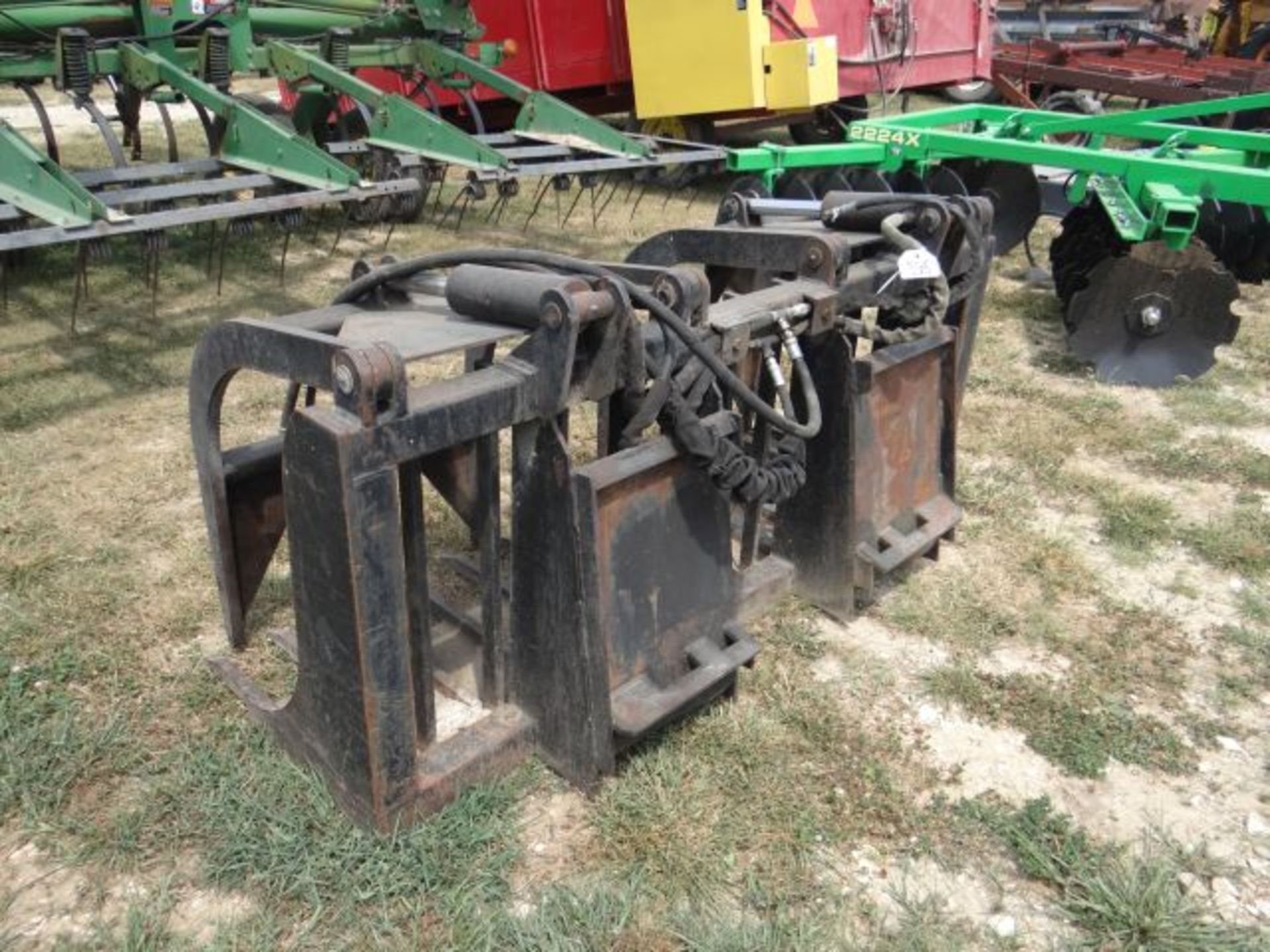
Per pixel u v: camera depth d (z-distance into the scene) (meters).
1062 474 3.92
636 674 2.35
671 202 8.16
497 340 2.09
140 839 2.14
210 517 2.53
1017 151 5.39
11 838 2.15
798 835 2.21
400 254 6.53
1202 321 4.61
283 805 2.19
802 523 2.99
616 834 2.19
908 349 2.99
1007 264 6.73
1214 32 12.32
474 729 2.32
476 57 8.35
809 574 3.02
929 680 2.73
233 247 6.48
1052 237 7.23
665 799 2.27
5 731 2.39
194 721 2.48
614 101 8.62
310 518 1.92
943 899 2.09
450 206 7.57
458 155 5.55
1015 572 3.27
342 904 2.00
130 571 3.11
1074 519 3.64
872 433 2.94
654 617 2.36
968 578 3.23
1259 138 5.64
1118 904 2.05
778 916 2.01
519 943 1.93
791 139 10.05
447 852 2.10
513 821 2.20
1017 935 2.02
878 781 2.38
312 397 2.59
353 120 6.93
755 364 2.92
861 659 2.82
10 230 4.32
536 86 8.52
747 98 7.17
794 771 2.40
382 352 1.79
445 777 2.18
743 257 2.80
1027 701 2.68
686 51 7.41
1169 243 4.53
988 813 2.30
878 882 2.13
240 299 5.54
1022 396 4.64
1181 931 2.01
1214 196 4.62
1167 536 3.52
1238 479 3.94
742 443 2.55
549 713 2.31
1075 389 4.74
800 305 2.50
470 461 2.27
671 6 7.36
